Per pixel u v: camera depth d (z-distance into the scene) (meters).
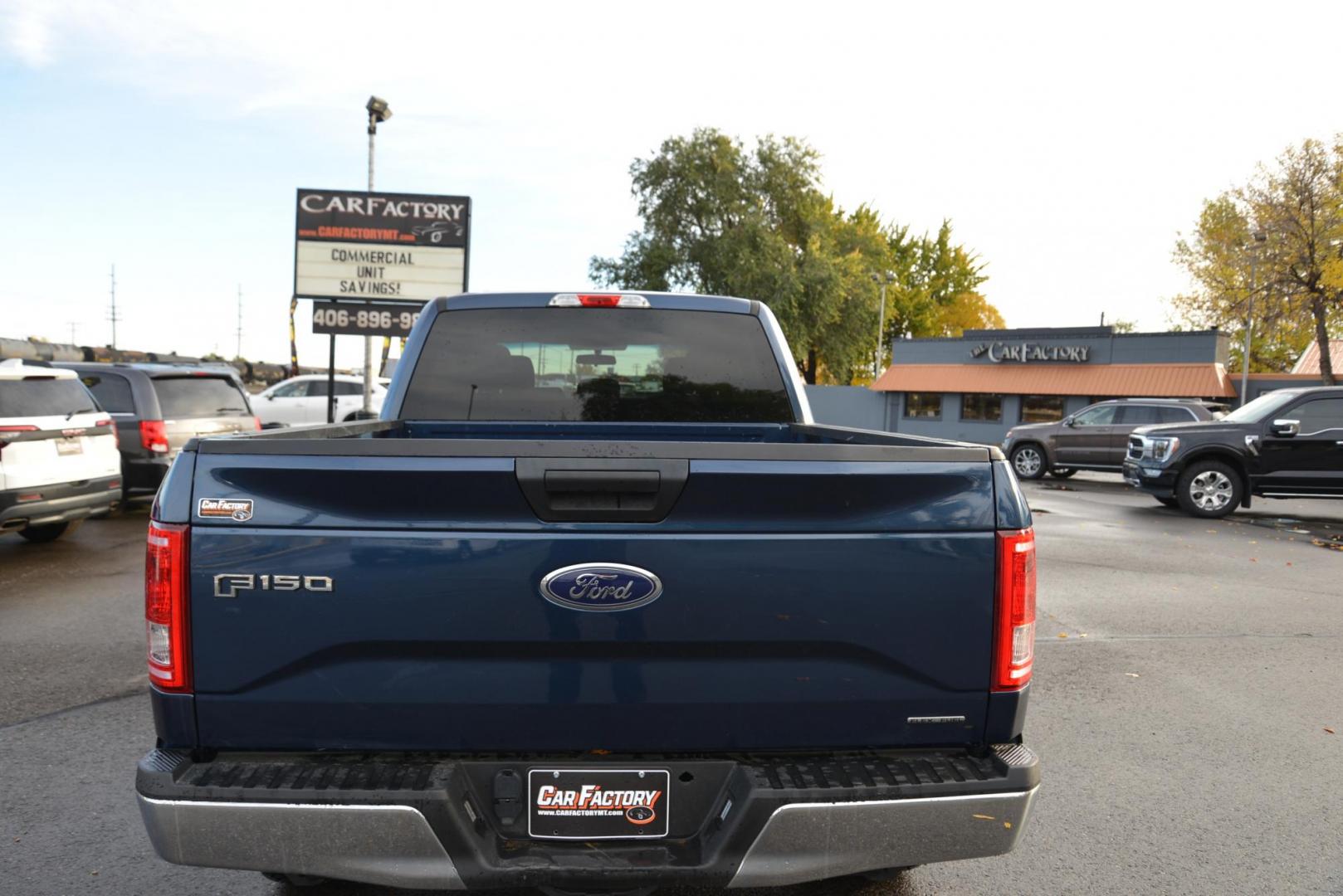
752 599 2.18
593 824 2.25
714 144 50.84
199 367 12.37
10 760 4.17
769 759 2.29
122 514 12.49
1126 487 19.59
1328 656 6.15
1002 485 2.25
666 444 2.14
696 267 51.12
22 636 6.29
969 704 2.26
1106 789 4.01
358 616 2.15
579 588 2.15
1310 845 3.50
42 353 27.66
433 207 20.30
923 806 2.18
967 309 74.06
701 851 2.24
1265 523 13.23
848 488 2.19
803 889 3.14
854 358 52.94
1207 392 35.62
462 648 2.17
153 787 2.11
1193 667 5.89
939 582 2.22
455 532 2.14
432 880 2.12
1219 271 40.50
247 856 2.11
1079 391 38.59
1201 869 3.31
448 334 4.19
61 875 3.15
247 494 2.14
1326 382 35.81
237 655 2.15
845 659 2.23
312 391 22.78
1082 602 7.82
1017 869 3.30
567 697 2.20
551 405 4.21
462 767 2.22
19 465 8.66
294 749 2.21
